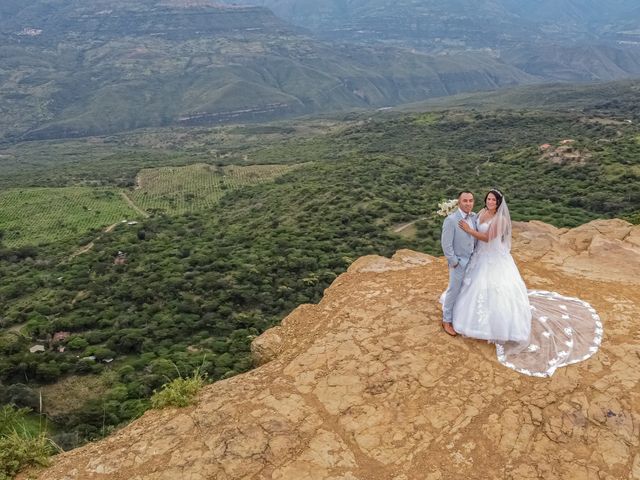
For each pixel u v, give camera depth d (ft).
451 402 24.90
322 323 33.24
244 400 26.76
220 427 25.00
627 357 26.78
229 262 222.89
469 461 22.13
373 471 22.06
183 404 27.58
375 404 25.29
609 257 39.63
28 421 118.52
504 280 28.25
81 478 23.43
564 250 42.42
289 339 34.06
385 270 39.11
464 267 28.96
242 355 148.56
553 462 21.83
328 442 23.50
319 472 22.09
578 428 23.13
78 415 119.96
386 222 270.05
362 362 28.09
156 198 436.35
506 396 25.00
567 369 26.30
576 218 245.45
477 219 29.17
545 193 288.92
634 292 33.91
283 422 24.75
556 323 29.50
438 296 33.78
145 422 27.07
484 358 27.61
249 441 23.80
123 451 24.64
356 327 31.32
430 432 23.57
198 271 218.59
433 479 21.47
